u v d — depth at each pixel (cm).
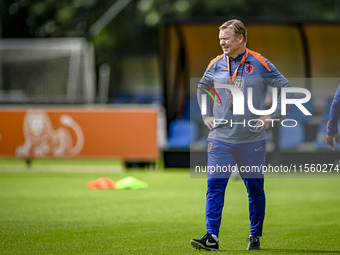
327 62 4622
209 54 4575
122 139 4466
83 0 10050
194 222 2253
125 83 10562
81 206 2698
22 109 4594
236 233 2014
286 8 10100
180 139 4525
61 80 6925
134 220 2297
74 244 1792
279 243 1806
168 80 4556
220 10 9831
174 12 9812
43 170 4691
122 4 9512
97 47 10038
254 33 4516
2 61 6900
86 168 4872
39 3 10050
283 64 4647
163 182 3803
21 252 1666
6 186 3553
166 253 1642
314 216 2416
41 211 2534
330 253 1623
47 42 6994
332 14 9888
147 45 10706
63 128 4531
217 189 1641
